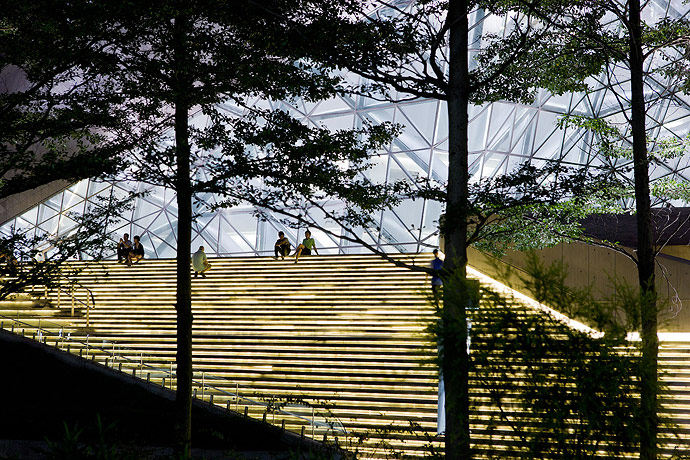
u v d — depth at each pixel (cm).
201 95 1244
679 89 1348
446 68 3000
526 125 3644
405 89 1063
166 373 1819
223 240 3812
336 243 3594
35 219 3862
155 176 1230
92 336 2194
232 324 2208
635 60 1227
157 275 2683
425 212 3491
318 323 2136
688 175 3244
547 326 558
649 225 1188
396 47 1050
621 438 532
